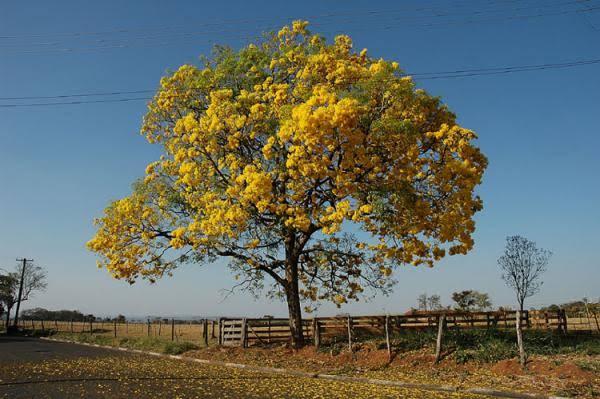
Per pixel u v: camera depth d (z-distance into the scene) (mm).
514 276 29938
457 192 17656
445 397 12938
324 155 16938
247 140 20312
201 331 44969
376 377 16438
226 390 13844
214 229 18984
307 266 24422
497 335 19109
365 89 16734
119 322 73375
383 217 18594
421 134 18297
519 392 13250
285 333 25984
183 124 20656
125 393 13242
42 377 16375
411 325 20688
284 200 19094
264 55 21531
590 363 14852
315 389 14102
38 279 65875
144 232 21703
